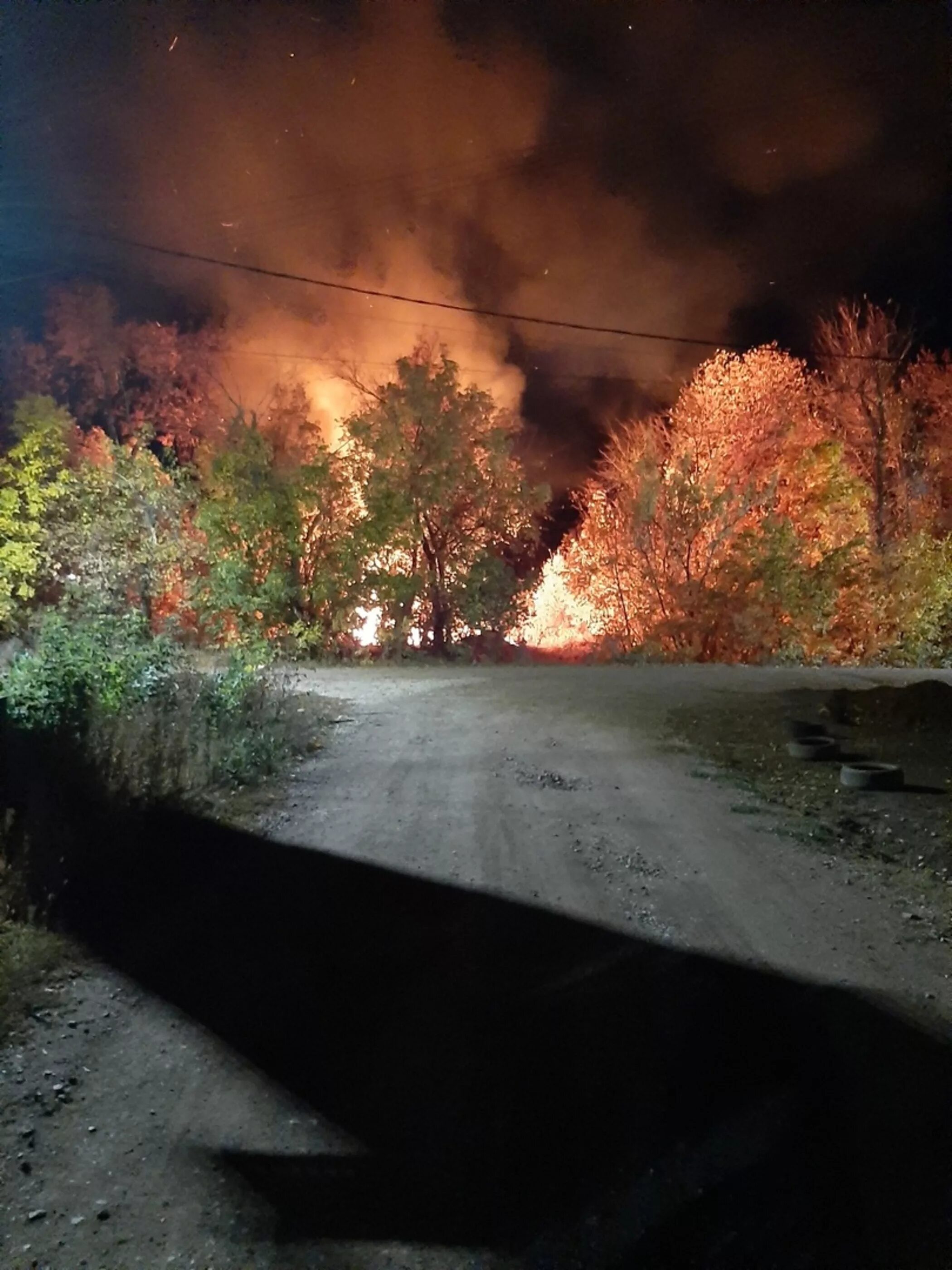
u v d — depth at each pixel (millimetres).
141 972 5832
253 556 23609
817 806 9648
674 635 28875
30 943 5883
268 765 10320
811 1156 4406
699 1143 4461
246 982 5750
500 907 6812
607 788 9953
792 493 30781
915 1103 4789
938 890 7543
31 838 6777
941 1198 4176
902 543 30234
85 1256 3732
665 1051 5148
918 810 9609
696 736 12781
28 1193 4035
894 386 31266
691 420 31156
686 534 29250
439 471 26188
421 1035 5250
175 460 23984
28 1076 4754
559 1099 4742
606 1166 4305
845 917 6910
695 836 8492
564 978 5859
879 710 14180
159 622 16906
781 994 5742
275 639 20219
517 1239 3883
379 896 6984
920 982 5969
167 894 6930
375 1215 3988
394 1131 4488
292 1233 3885
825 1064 5074
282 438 26312
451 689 17172
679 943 6344
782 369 30750
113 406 33156
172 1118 4527
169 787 8742
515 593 27359
